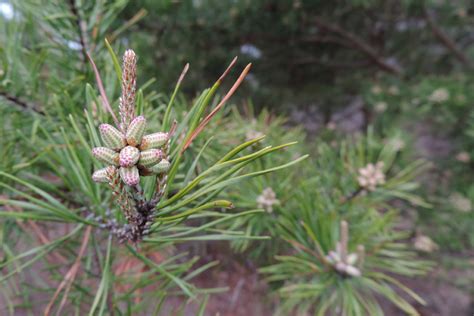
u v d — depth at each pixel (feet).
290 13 1.85
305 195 0.79
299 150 1.08
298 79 2.50
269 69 2.37
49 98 0.65
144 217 0.40
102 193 0.58
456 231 1.60
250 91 2.25
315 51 2.37
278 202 0.79
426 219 1.65
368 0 1.96
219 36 1.91
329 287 0.76
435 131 1.82
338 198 0.91
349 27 2.27
